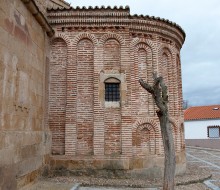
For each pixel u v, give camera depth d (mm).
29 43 10508
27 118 10109
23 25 9922
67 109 12750
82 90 12969
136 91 13227
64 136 12664
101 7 13156
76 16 13211
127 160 12406
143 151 12906
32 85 10750
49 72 13109
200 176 13273
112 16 13234
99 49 13164
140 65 13547
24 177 9594
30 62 10586
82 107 12867
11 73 8758
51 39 13281
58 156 12453
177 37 15078
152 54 13742
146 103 13297
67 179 11711
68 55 13117
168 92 14242
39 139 11289
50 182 11070
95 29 13266
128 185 11086
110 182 11391
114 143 12609
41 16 11312
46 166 12031
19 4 9570
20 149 9281
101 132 12578
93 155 12438
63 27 13273
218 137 37562
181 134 14875
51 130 12773
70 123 12656
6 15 8461
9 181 8352
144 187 11055
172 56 14648
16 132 8977
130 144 12562
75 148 12508
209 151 32469
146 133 13133
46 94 12648
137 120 12984
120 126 12727
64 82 13086
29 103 10344
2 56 8117
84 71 13109
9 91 8555
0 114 7879
